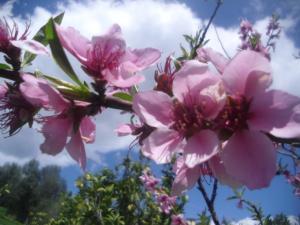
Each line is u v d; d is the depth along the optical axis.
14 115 0.10
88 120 0.11
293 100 0.08
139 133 0.10
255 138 0.08
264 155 0.08
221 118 0.08
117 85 0.10
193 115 0.08
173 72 0.10
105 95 0.10
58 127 0.10
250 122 0.08
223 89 0.08
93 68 0.10
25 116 0.10
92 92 0.10
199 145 0.08
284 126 0.08
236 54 0.08
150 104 0.09
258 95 0.08
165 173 0.34
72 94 0.10
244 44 0.34
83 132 0.11
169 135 0.08
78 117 0.10
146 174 0.39
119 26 0.11
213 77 0.08
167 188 0.36
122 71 0.10
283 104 0.08
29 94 0.09
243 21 0.36
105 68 0.10
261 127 0.08
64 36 0.10
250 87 0.08
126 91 0.11
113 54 0.10
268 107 0.08
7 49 0.11
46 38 0.10
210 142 0.08
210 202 0.22
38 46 0.10
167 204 0.35
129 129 0.11
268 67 0.08
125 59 0.10
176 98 0.08
